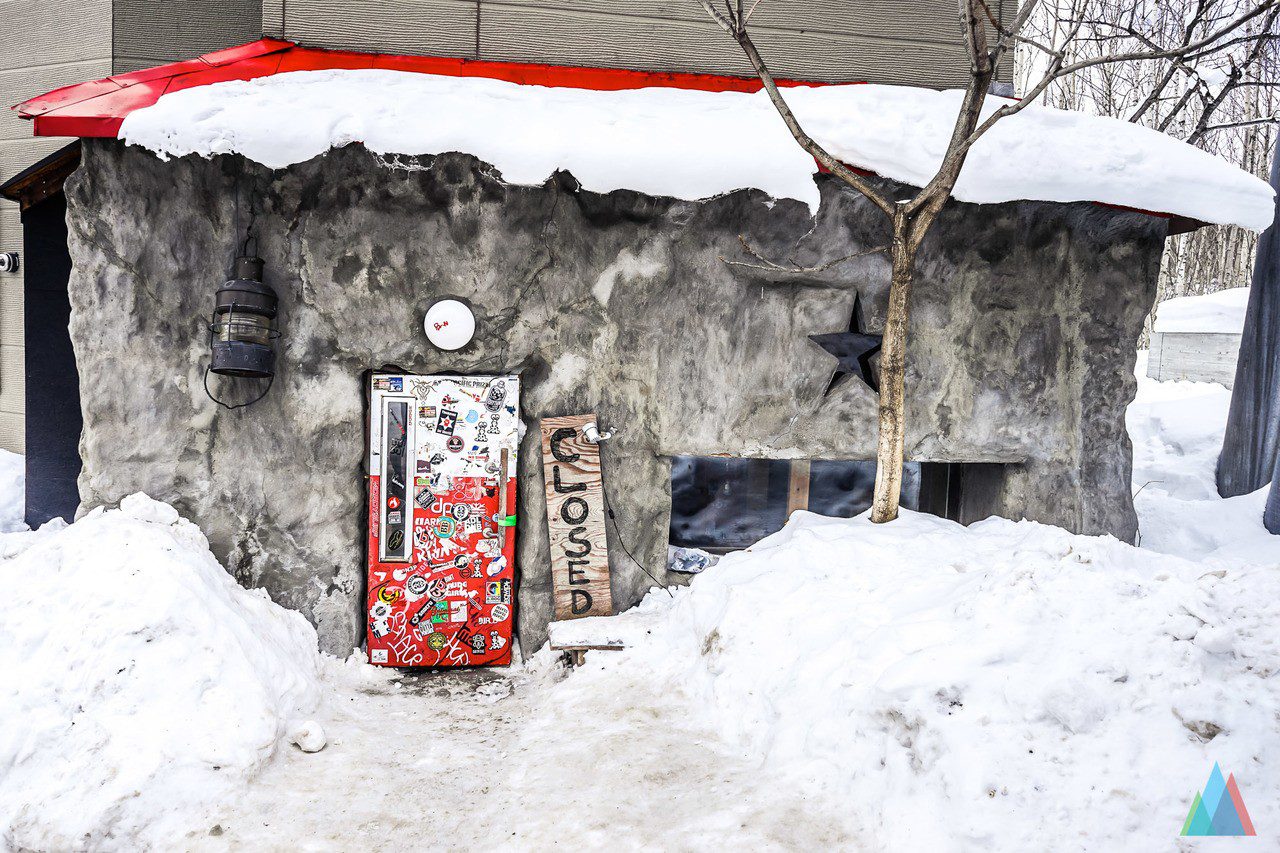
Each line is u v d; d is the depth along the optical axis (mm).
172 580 3627
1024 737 2723
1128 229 5070
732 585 4227
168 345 4383
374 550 4668
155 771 3100
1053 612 3076
